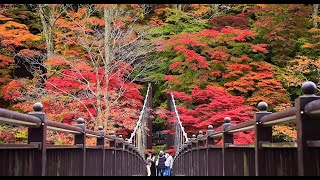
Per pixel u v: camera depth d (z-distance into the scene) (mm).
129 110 10961
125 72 13047
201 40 15023
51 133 9000
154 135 20031
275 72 13602
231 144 3818
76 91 10781
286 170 2307
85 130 4102
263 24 14820
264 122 2600
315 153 1869
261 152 2701
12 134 9586
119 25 11680
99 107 10273
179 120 11641
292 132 9906
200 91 13133
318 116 1858
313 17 14320
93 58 11344
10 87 10734
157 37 15961
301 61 12219
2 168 2254
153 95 19016
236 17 16547
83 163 4016
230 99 11844
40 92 10328
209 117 12273
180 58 15414
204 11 17328
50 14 13172
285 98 12914
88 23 12375
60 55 12156
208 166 5426
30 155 2600
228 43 14852
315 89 1921
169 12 17703
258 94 12938
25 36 11320
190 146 8273
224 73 14891
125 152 8008
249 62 15039
